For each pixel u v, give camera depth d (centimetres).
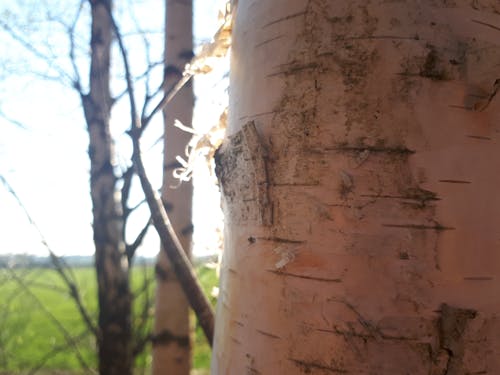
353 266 19
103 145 80
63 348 117
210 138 33
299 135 20
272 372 20
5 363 128
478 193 19
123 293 83
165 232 34
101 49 78
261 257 21
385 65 19
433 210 18
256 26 22
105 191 81
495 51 20
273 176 20
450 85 19
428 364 18
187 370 66
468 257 19
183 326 66
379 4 19
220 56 32
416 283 18
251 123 21
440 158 19
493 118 19
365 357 18
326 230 19
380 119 19
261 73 22
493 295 19
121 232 83
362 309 18
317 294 19
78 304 96
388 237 18
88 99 81
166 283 66
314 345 19
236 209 22
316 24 20
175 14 62
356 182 19
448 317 18
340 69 20
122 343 83
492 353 19
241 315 22
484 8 20
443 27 19
